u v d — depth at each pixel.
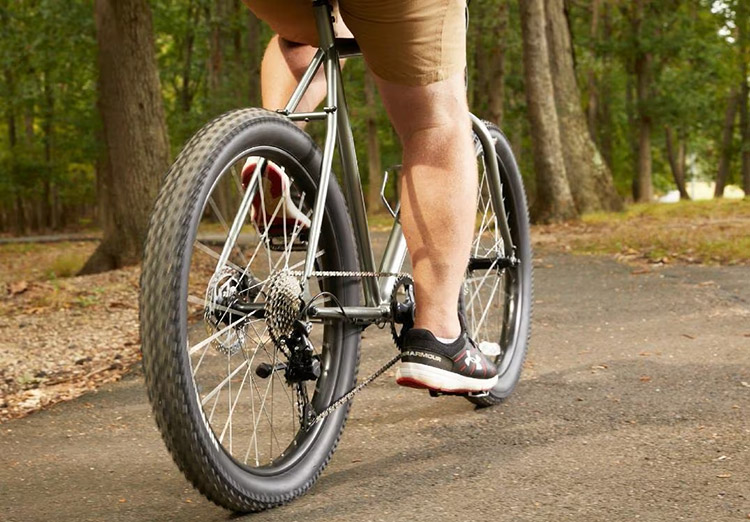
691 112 32.03
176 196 1.85
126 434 3.18
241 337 2.05
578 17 31.14
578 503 2.13
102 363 4.80
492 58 21.14
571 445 2.60
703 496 2.12
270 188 2.12
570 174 20.03
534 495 2.20
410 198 2.31
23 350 5.20
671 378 3.39
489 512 2.10
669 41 28.58
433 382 2.35
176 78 36.28
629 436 2.66
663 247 8.96
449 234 2.30
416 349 2.36
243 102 29.73
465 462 2.50
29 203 47.34
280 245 2.19
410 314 2.46
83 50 18.22
